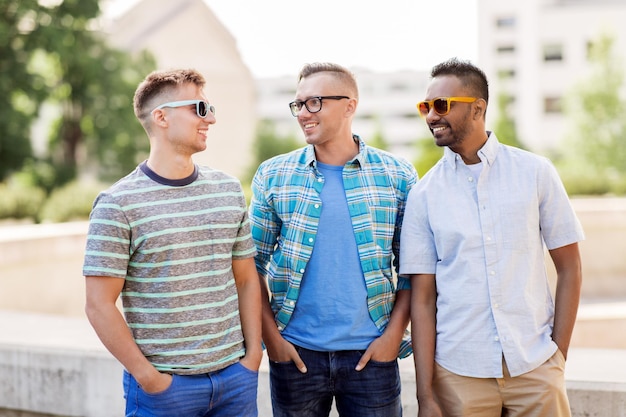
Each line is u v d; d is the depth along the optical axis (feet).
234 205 7.55
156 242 7.06
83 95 69.51
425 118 7.93
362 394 8.19
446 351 7.68
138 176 7.27
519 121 135.23
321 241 8.23
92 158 74.79
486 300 7.49
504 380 7.51
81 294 24.36
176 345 7.16
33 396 11.76
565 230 7.59
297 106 8.39
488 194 7.61
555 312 7.68
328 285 8.19
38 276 22.45
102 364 11.23
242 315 7.83
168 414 7.13
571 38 132.36
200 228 7.24
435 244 7.84
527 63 134.21
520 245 7.52
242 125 118.21
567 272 7.70
